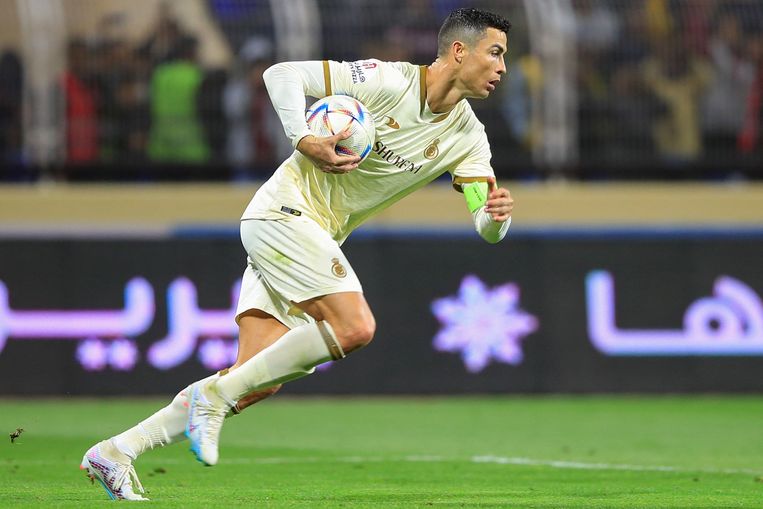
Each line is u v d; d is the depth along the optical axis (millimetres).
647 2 47969
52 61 45656
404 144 19734
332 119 18859
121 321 44750
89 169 46688
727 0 48469
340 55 45781
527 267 46844
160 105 46406
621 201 48969
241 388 18266
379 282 46062
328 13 45875
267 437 34156
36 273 44469
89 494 20156
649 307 47156
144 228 45750
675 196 49281
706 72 48469
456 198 48688
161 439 18766
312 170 19531
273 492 21172
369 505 18844
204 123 46719
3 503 18594
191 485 22406
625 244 47219
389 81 19391
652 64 48125
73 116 46281
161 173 47031
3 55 45438
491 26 19406
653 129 48562
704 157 48906
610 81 48062
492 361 46531
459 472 25625
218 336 45281
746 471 26062
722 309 47469
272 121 46969
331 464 27250
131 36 45938
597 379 46875
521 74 47781
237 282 45531
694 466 27281
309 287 18750
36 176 46688
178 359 44969
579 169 48594
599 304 47000
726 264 47562
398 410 41875
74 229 44750
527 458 28969
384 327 46062
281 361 18250
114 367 44594
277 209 19172
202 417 18250
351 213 20125
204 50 46188
